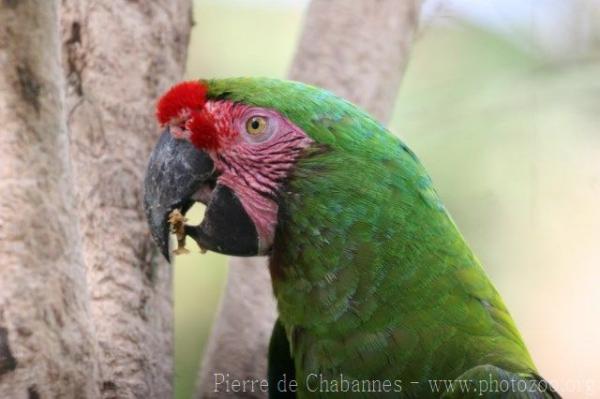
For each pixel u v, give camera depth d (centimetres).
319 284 500
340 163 505
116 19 596
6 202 437
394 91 720
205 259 874
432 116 862
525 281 888
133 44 598
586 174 833
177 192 538
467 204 847
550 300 916
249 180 525
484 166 845
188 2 623
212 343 638
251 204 525
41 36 446
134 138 591
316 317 501
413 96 870
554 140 837
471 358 488
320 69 695
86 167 582
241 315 637
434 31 866
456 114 856
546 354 987
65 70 592
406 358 486
